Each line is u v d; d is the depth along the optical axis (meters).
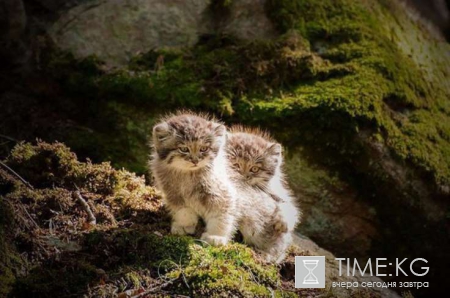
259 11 10.20
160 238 6.71
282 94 9.30
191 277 6.29
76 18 10.23
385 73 9.58
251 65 9.44
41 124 9.26
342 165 9.13
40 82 9.67
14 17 9.71
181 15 10.34
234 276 6.40
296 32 9.81
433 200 9.21
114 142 9.28
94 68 9.71
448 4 12.45
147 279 6.29
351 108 9.02
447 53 11.38
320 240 9.14
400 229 9.21
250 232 7.11
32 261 6.46
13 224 6.68
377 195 9.14
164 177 6.92
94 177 7.74
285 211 7.51
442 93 10.33
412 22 11.28
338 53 9.70
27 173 7.69
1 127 9.11
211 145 6.76
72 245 6.74
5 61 9.77
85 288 6.15
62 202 7.27
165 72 9.52
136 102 9.40
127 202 7.54
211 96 9.26
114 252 6.62
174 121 6.93
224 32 10.09
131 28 10.20
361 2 10.48
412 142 9.20
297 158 9.16
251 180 7.34
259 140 7.67
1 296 5.95
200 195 6.82
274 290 6.55
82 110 9.56
